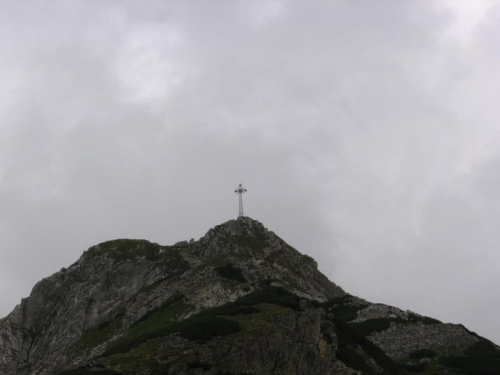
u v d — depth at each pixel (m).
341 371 158.88
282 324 159.62
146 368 141.00
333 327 174.50
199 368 141.00
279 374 149.12
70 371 142.88
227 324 156.25
